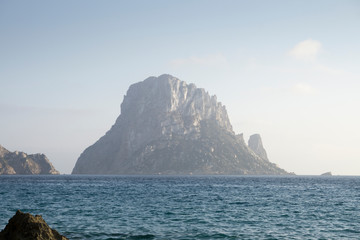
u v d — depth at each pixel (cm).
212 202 6438
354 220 4356
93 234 3362
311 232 3575
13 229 2473
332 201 6856
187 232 3519
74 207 5438
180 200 6800
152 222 4081
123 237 3250
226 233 3478
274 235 3409
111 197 7394
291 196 8125
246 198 7406
